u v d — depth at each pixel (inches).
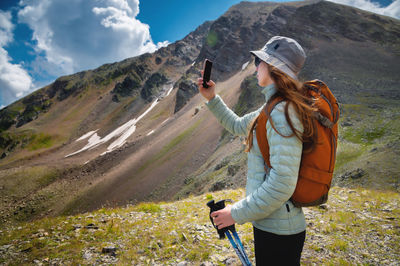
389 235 206.1
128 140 6161.4
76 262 181.9
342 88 3164.4
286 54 66.4
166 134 5191.9
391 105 2110.0
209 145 4025.6
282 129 59.2
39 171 4626.0
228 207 70.4
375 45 5275.6
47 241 222.1
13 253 201.6
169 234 222.5
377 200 323.6
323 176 61.6
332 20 6146.7
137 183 3693.4
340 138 1541.6
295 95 59.8
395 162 973.8
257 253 74.4
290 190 59.1
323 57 4628.4
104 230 249.4
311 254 177.3
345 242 194.1
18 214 3609.7
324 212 277.9
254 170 73.2
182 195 2613.2
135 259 181.8
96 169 4687.5
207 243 198.2
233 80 6998.0
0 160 6865.2
